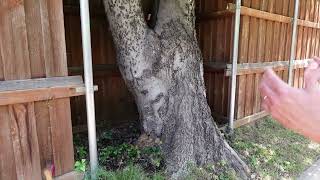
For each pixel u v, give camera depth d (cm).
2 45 216
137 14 322
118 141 405
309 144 456
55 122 256
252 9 432
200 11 480
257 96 504
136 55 329
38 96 238
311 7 605
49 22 240
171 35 340
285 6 517
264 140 445
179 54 342
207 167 331
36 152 247
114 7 314
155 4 385
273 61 518
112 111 484
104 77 466
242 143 411
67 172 271
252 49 461
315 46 662
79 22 417
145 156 342
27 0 225
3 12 214
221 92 466
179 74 344
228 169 335
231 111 438
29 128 240
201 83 362
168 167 327
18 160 237
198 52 363
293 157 407
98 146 383
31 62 233
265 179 343
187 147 334
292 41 545
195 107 348
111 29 335
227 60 438
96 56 447
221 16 436
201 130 347
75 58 419
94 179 280
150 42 334
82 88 269
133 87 354
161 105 349
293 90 43
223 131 432
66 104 262
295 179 353
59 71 251
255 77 488
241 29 428
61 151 264
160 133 356
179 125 341
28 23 228
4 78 220
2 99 218
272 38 505
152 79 340
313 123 41
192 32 357
